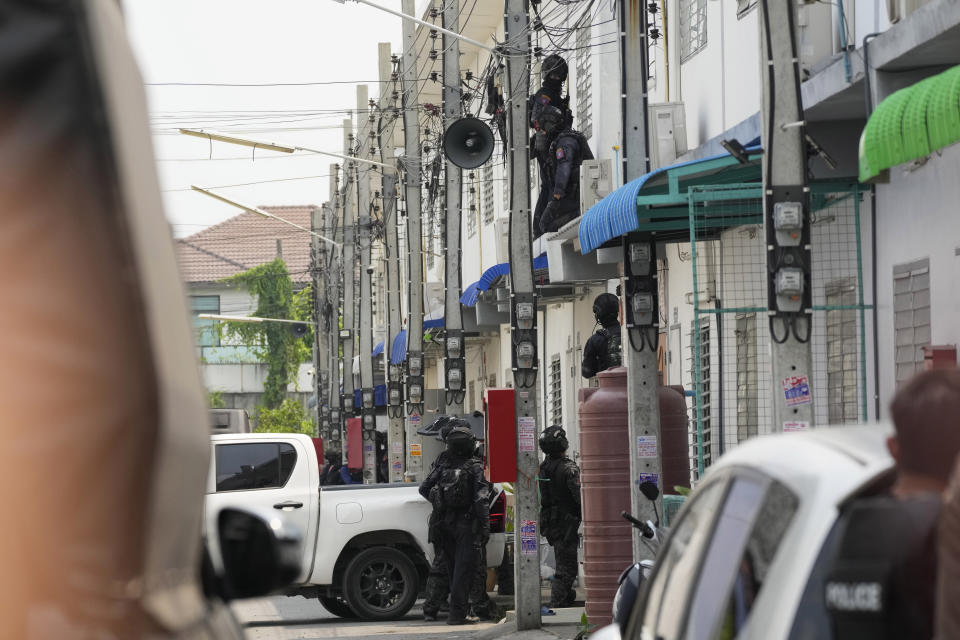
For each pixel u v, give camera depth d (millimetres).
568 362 72500
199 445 8211
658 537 26500
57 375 6984
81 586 6895
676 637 11688
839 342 35781
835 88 31688
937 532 8352
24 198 7098
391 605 49344
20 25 7152
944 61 29859
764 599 9328
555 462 46688
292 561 10844
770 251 25359
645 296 38500
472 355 109875
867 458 9688
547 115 56219
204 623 8805
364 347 102812
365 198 104062
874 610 8305
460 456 46125
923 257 31078
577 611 45188
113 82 7480
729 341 43969
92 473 6969
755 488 10594
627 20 39750
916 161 30828
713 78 46219
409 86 76188
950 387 9266
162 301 7668
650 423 38094
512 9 44406
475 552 45656
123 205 7168
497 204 89500
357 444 108062
